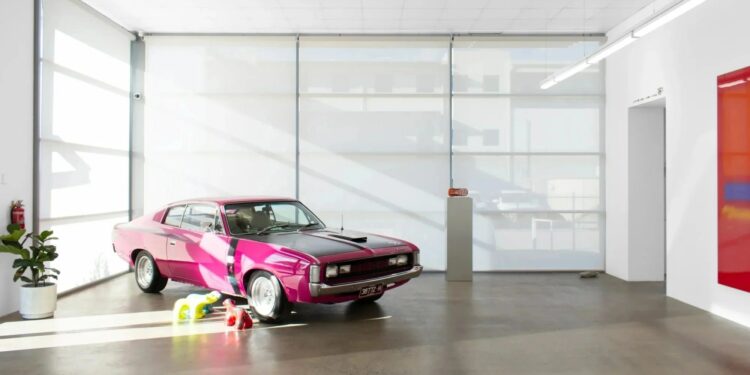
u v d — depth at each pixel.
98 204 7.73
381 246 5.56
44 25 6.38
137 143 8.71
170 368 3.98
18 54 5.88
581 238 8.72
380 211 8.73
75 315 5.67
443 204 8.72
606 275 8.43
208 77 8.70
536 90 8.70
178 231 6.28
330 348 4.49
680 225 6.49
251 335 4.89
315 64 8.69
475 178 8.71
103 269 7.88
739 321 5.37
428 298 6.61
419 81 8.70
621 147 8.10
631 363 4.11
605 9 7.45
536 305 6.21
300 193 8.71
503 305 6.21
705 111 5.98
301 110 8.70
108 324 5.29
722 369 3.98
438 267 8.73
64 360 4.18
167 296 6.66
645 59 7.34
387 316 5.64
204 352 4.37
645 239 7.88
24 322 5.38
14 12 5.80
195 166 8.71
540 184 8.71
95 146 7.61
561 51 8.70
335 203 8.71
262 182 8.71
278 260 5.10
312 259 4.93
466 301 6.43
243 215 5.99
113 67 8.12
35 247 5.59
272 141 8.71
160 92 8.70
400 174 8.72
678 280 6.53
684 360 4.18
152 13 7.70
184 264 6.11
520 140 8.72
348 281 5.14
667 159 6.82
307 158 8.70
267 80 8.70
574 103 8.71
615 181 8.32
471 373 3.88
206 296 5.61
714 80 5.80
